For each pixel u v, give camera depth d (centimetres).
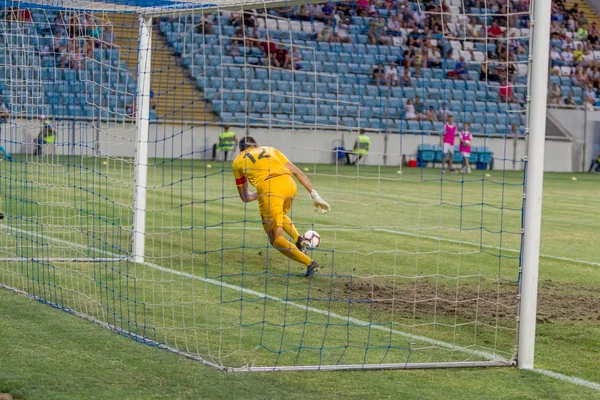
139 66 1666
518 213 2980
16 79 2219
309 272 1617
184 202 2962
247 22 5275
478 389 957
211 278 1567
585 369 1062
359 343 1153
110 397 877
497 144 5788
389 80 4975
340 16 5412
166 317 1248
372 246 2081
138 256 1716
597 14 7081
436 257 1931
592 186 4566
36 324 1171
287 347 1115
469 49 5500
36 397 866
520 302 1057
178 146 5028
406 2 5306
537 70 1039
